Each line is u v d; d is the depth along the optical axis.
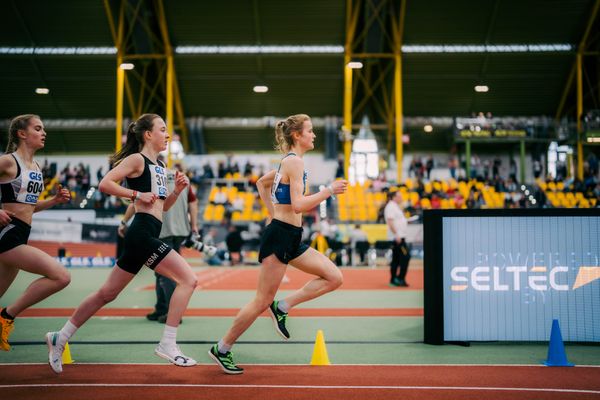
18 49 25.25
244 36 24.83
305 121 4.32
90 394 3.69
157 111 29.03
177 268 4.23
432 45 25.05
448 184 24.30
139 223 4.23
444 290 5.51
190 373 4.30
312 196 4.08
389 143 28.44
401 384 3.96
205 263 20.41
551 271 5.45
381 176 24.55
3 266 4.40
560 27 24.47
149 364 4.62
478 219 5.50
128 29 25.17
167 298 6.93
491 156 29.80
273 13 23.91
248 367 4.52
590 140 24.81
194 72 26.45
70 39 25.02
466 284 5.49
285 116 28.75
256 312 4.22
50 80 26.83
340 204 22.59
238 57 25.53
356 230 19.42
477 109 28.14
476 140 25.50
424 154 30.12
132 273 4.25
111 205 22.52
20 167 4.34
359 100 28.44
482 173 27.31
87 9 23.80
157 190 4.30
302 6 23.62
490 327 5.46
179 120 28.27
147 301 9.47
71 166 30.23
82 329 6.39
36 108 28.39
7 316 4.23
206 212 23.41
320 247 19.08
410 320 7.14
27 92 27.47
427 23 24.34
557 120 27.95
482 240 5.50
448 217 5.54
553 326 4.71
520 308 5.45
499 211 5.48
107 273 16.30
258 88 25.84
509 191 24.84
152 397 3.61
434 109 28.16
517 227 5.48
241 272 16.28
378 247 18.94
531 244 5.47
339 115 28.64
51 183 23.89
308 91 27.47
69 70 26.38
